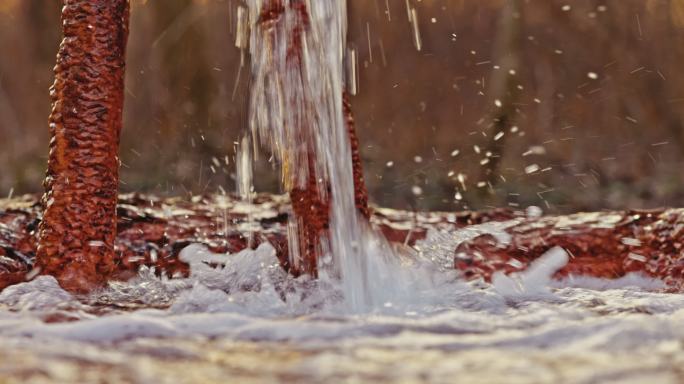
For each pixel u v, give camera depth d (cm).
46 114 2603
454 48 2550
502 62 2122
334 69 515
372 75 2511
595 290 591
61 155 511
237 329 387
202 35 2492
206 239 655
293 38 506
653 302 510
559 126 2239
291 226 528
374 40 2530
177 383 287
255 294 513
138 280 608
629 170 2020
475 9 2561
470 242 658
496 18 2536
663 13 2303
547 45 2298
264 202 745
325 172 515
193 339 370
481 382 282
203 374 299
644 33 2306
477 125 2388
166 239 653
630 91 2283
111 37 516
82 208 511
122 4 523
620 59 2295
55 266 509
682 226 646
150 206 712
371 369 304
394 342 358
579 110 2269
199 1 2473
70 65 512
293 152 514
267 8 508
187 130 2400
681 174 1944
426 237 671
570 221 688
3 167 2264
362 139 2436
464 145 2278
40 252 514
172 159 2206
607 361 313
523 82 2186
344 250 518
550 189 1795
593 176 1978
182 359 324
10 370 296
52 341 357
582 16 2311
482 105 2472
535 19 2314
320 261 515
